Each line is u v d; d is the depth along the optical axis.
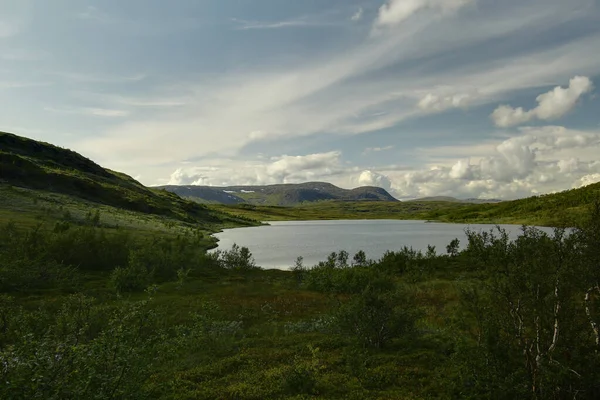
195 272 51.97
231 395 12.97
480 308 11.84
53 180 132.75
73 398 8.15
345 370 15.29
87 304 17.23
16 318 15.88
